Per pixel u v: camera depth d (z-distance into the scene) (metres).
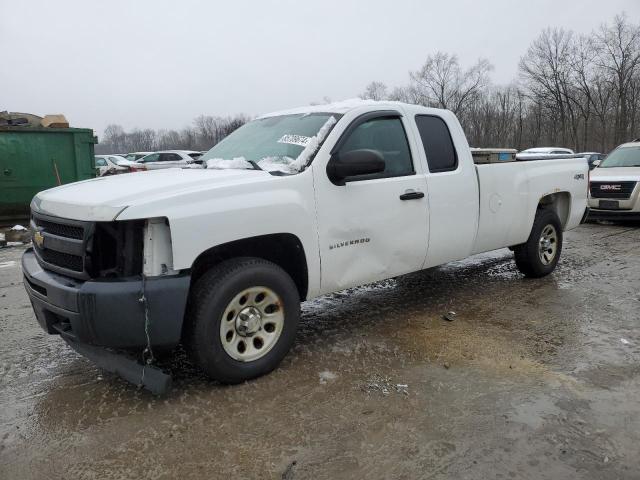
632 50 53.44
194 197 3.26
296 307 3.80
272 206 3.56
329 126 4.09
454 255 5.00
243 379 3.59
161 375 3.23
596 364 3.92
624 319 4.88
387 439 2.96
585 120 56.25
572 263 7.22
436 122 4.92
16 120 12.00
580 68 56.31
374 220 4.21
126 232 3.17
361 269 4.21
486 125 62.41
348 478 2.64
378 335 4.53
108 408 3.34
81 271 3.20
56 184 11.84
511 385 3.59
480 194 5.17
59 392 3.58
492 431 3.04
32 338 4.62
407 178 4.46
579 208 6.71
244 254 3.79
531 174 5.82
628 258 7.50
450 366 3.88
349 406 3.31
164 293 3.13
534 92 59.59
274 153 4.16
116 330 3.09
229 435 3.01
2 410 3.35
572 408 3.28
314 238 3.84
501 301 5.47
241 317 3.54
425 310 5.21
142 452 2.87
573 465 2.73
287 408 3.29
